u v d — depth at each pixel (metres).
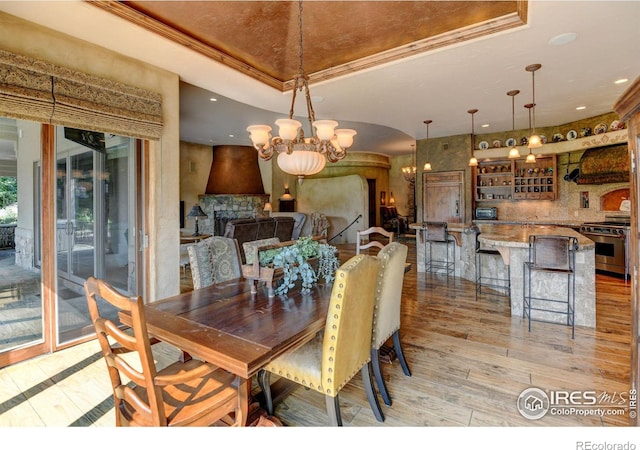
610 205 6.14
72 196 3.08
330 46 3.49
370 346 2.05
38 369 2.61
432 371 2.58
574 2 2.52
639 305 1.63
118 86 3.21
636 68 3.75
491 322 3.60
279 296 2.11
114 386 1.46
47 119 2.71
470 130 6.99
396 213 12.94
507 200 7.33
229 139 9.21
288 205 11.37
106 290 1.26
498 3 2.75
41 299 2.87
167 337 1.57
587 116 5.95
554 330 3.36
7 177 2.88
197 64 3.57
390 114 5.66
